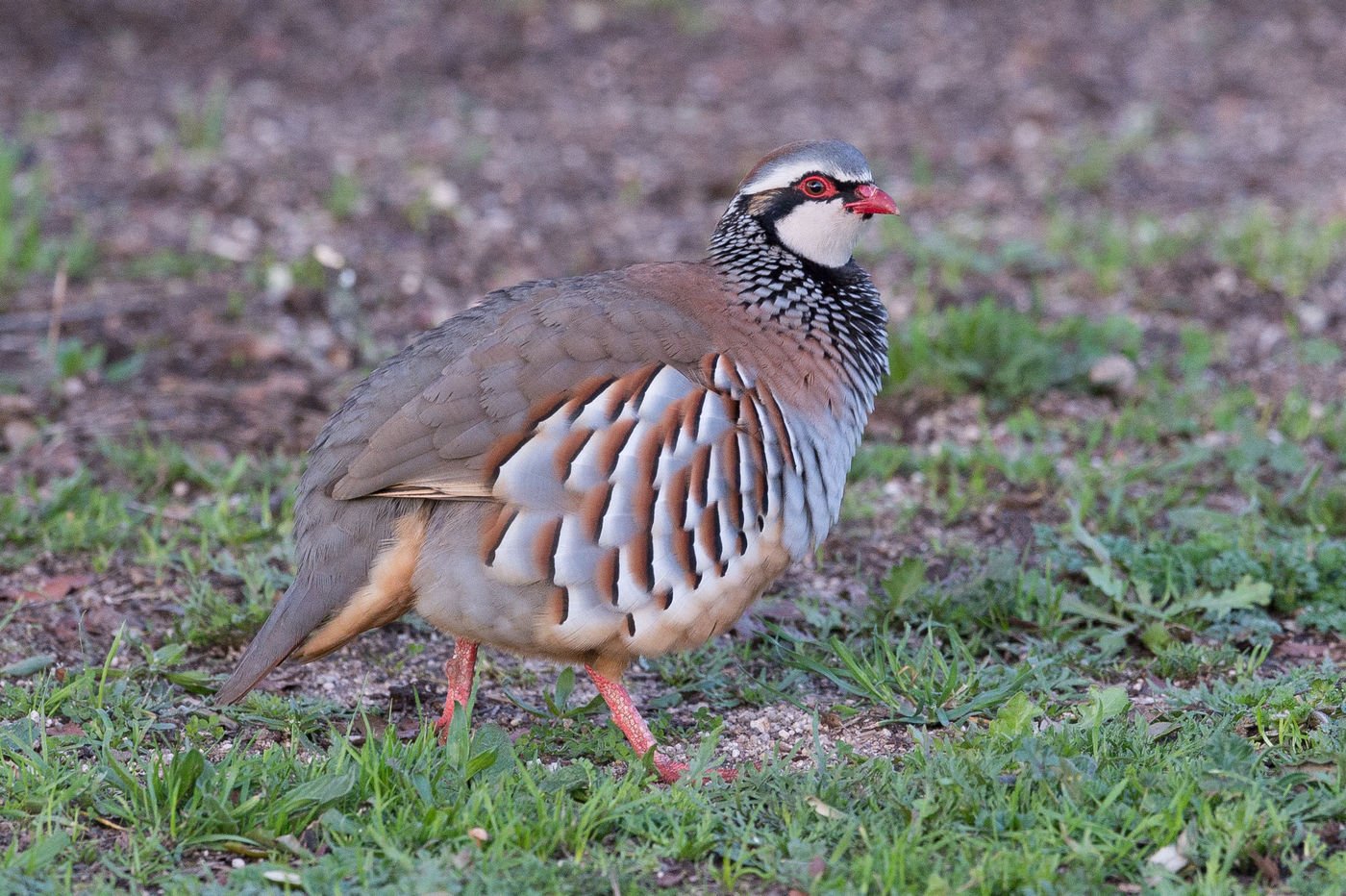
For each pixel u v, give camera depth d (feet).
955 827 23.59
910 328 49.19
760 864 23.27
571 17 93.30
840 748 27.12
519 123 77.97
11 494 39.34
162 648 31.27
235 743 27.04
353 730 28.94
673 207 66.85
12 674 30.40
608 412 25.82
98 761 26.45
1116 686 28.14
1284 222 61.46
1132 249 58.75
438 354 27.04
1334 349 48.11
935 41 90.22
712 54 88.63
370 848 23.20
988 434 42.60
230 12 91.45
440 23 91.76
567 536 25.61
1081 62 86.69
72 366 46.70
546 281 28.99
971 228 61.82
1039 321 51.01
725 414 26.63
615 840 24.13
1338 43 90.07
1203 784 24.04
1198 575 34.40
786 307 28.37
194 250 59.06
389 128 76.33
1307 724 27.32
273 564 35.99
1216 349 49.85
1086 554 36.04
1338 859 22.31
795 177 29.37
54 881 22.16
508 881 22.08
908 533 38.42
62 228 61.05
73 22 88.48
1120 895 22.30
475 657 28.91
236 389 46.65
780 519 27.35
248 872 22.63
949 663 31.68
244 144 72.59
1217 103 80.64
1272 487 40.55
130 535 37.40
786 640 32.76
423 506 26.14
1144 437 43.42
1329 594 33.53
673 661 32.12
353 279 51.44
